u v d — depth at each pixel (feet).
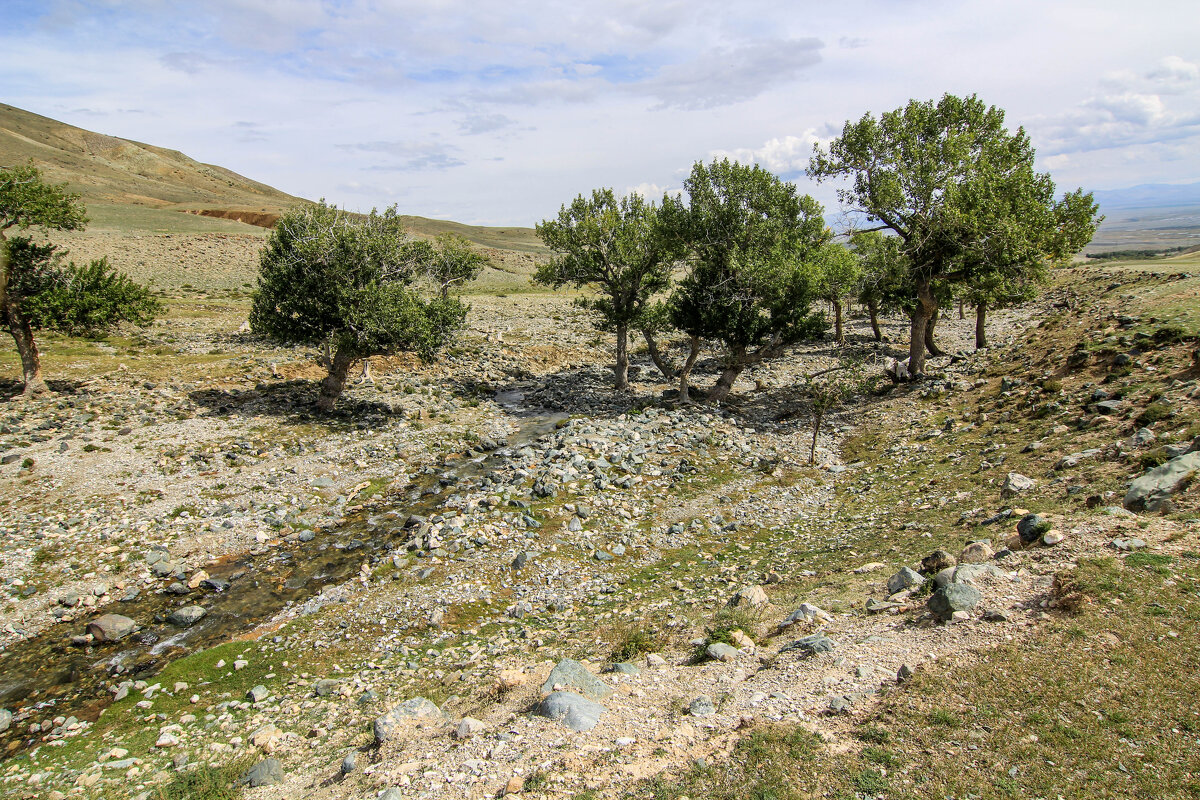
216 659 52.60
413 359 166.71
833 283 124.98
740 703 33.42
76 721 45.73
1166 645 29.76
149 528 76.02
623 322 140.67
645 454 94.27
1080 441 66.44
